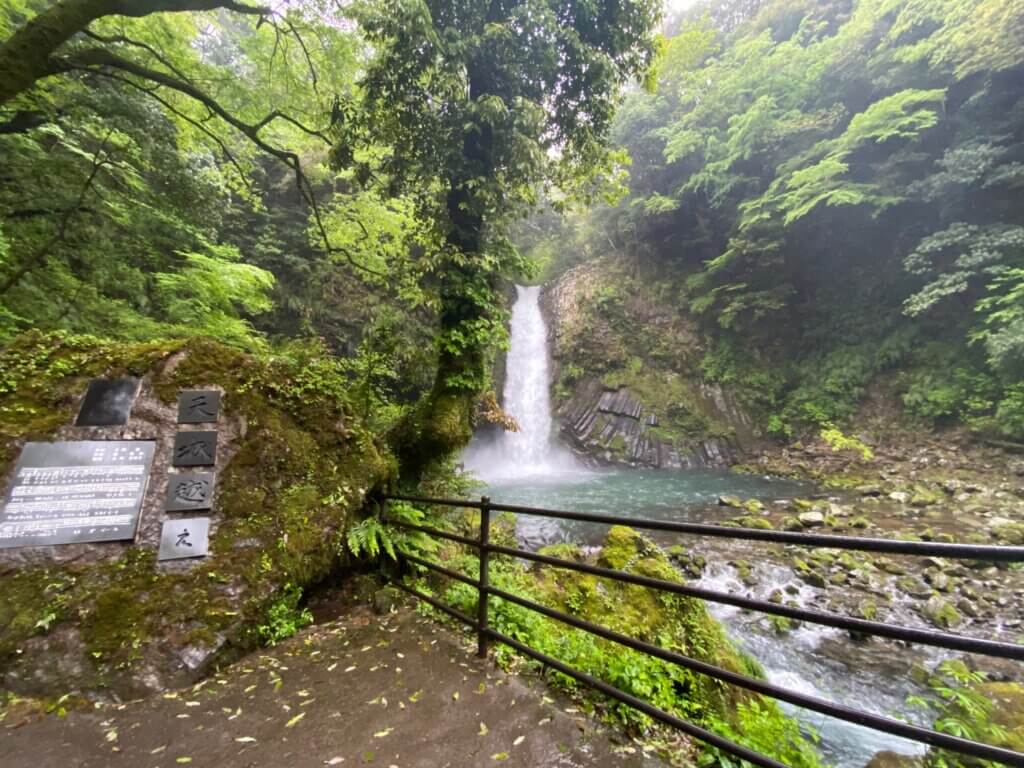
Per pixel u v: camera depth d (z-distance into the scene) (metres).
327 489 3.56
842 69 16.22
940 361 14.37
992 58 12.18
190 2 5.06
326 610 3.49
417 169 5.40
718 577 6.54
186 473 3.04
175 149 7.21
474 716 2.26
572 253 28.69
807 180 15.29
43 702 2.22
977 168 12.55
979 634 4.97
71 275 6.41
